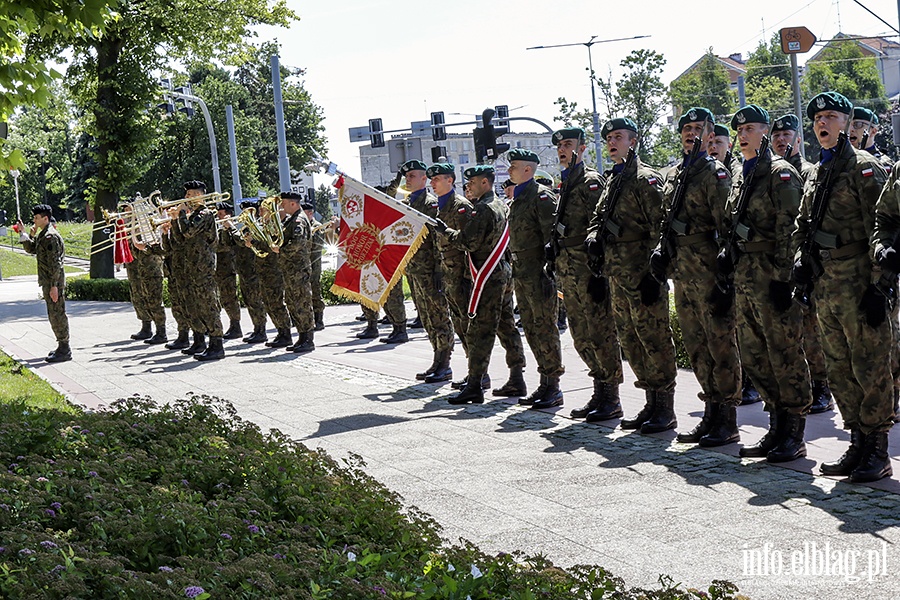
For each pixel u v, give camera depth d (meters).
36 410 9.22
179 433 7.77
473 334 11.52
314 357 16.33
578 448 9.04
